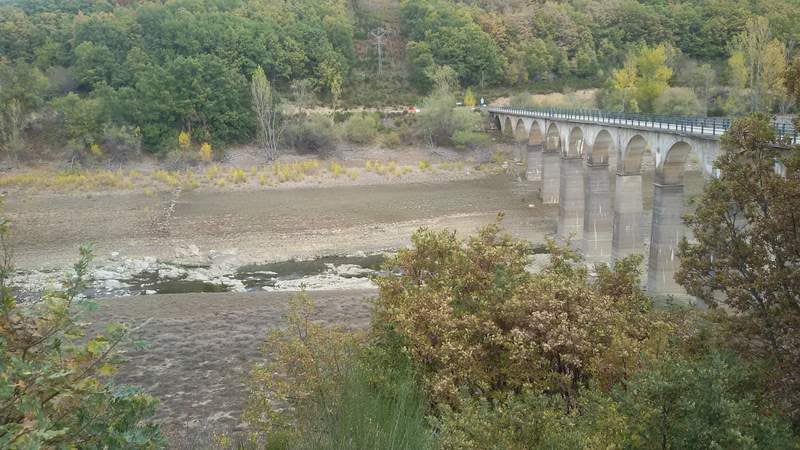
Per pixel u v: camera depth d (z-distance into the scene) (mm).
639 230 58938
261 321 40625
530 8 157875
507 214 79062
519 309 21312
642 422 15508
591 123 63281
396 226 73312
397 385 17703
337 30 137250
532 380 20078
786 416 17953
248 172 100188
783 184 19828
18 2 154625
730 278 21234
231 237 69000
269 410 19688
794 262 20125
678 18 149500
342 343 20109
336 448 13992
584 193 71125
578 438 14625
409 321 20656
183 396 30141
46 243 66438
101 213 77625
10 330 9281
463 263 24547
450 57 139500
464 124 114562
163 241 67500
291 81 126750
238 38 122375
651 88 114750
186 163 103062
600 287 26969
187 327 39656
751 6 149375
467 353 19625
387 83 136750
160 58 119688
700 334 22156
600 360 19500
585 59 145625
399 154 112188
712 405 15156
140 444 9094
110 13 137625
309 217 76688
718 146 44219
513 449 14961
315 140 109812
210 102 108875
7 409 8500
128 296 47875
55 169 98438
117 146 103438
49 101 110750
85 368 9641
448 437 14625
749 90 111375
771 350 20203
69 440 8672
